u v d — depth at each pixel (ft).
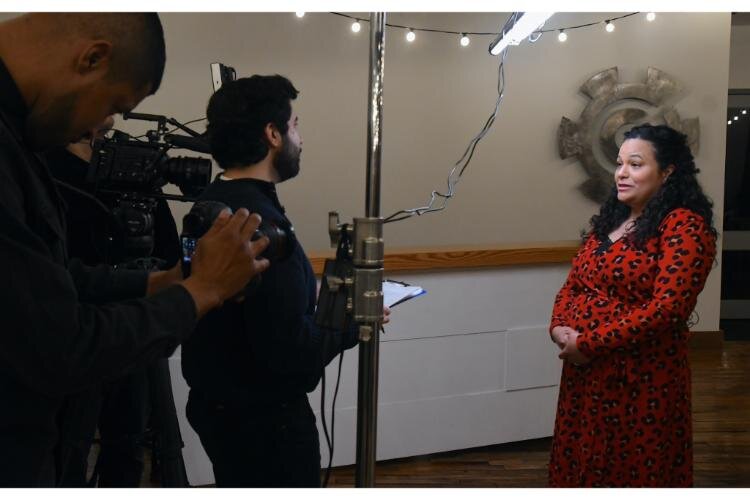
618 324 5.10
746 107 16.43
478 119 14.37
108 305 2.60
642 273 5.22
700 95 14.23
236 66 13.50
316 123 13.96
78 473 3.61
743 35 15.90
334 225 3.05
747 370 12.81
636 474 5.21
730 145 16.65
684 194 5.26
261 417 4.12
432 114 14.26
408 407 8.18
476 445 8.54
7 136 2.55
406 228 14.43
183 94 13.30
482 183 14.51
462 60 14.21
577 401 5.59
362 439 2.95
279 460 4.16
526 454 8.69
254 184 4.07
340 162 14.14
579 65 14.28
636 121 14.20
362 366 2.93
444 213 14.48
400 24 13.97
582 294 5.66
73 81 2.60
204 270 2.76
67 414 3.29
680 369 5.25
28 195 2.67
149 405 5.73
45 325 2.33
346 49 13.87
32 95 2.60
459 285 8.23
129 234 5.31
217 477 4.32
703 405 10.77
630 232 5.40
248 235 2.84
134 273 3.79
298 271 3.89
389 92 14.08
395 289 4.79
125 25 2.58
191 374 4.24
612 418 5.25
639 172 5.43
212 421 4.18
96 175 5.27
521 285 8.52
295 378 4.15
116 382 4.91
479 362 8.44
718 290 14.40
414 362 8.15
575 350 5.28
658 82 14.08
